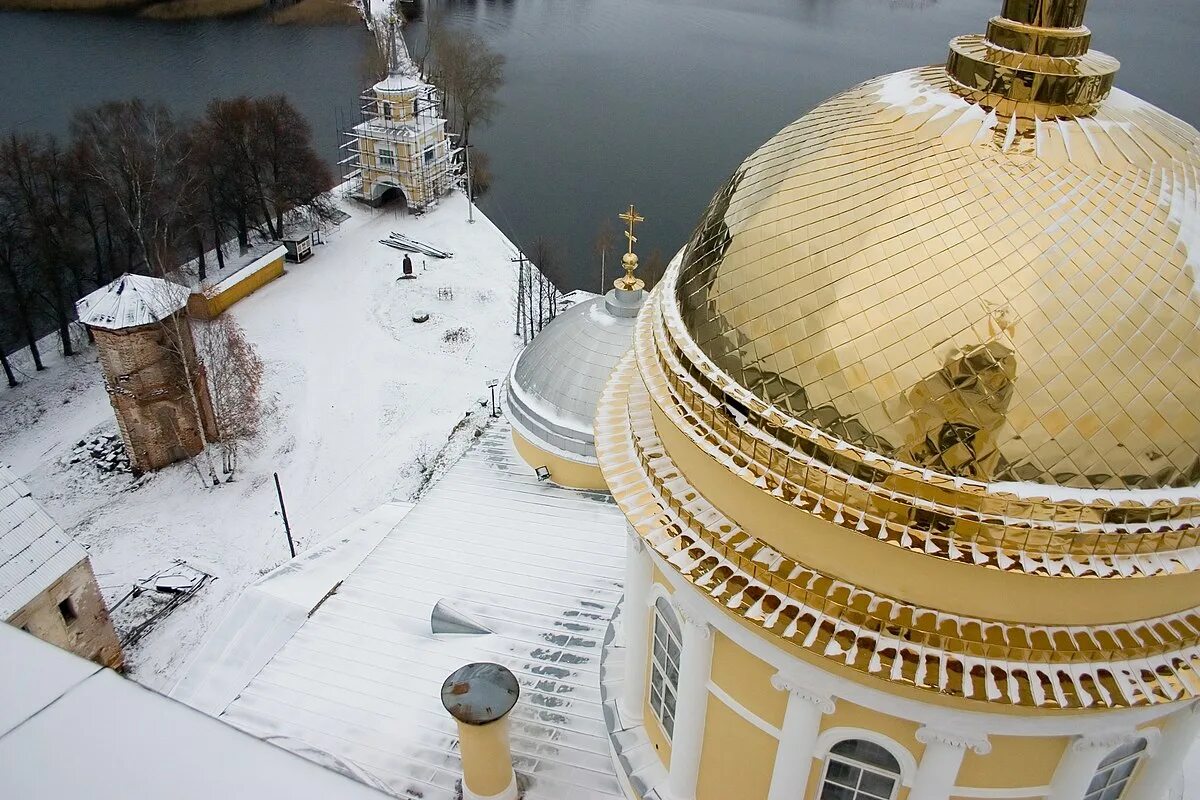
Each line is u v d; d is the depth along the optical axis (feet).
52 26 350.84
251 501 141.18
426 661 80.28
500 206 247.91
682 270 54.08
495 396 165.07
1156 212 40.70
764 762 52.54
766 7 455.22
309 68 328.08
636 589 59.11
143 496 141.28
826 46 378.12
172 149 211.82
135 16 368.68
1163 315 38.55
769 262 45.29
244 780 14.51
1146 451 37.50
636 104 314.55
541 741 70.28
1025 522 37.78
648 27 409.28
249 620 91.97
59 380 171.42
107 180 194.29
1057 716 42.19
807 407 42.06
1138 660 40.60
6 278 185.06
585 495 101.24
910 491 39.32
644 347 56.08
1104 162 41.88
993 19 45.62
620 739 64.85
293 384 169.17
